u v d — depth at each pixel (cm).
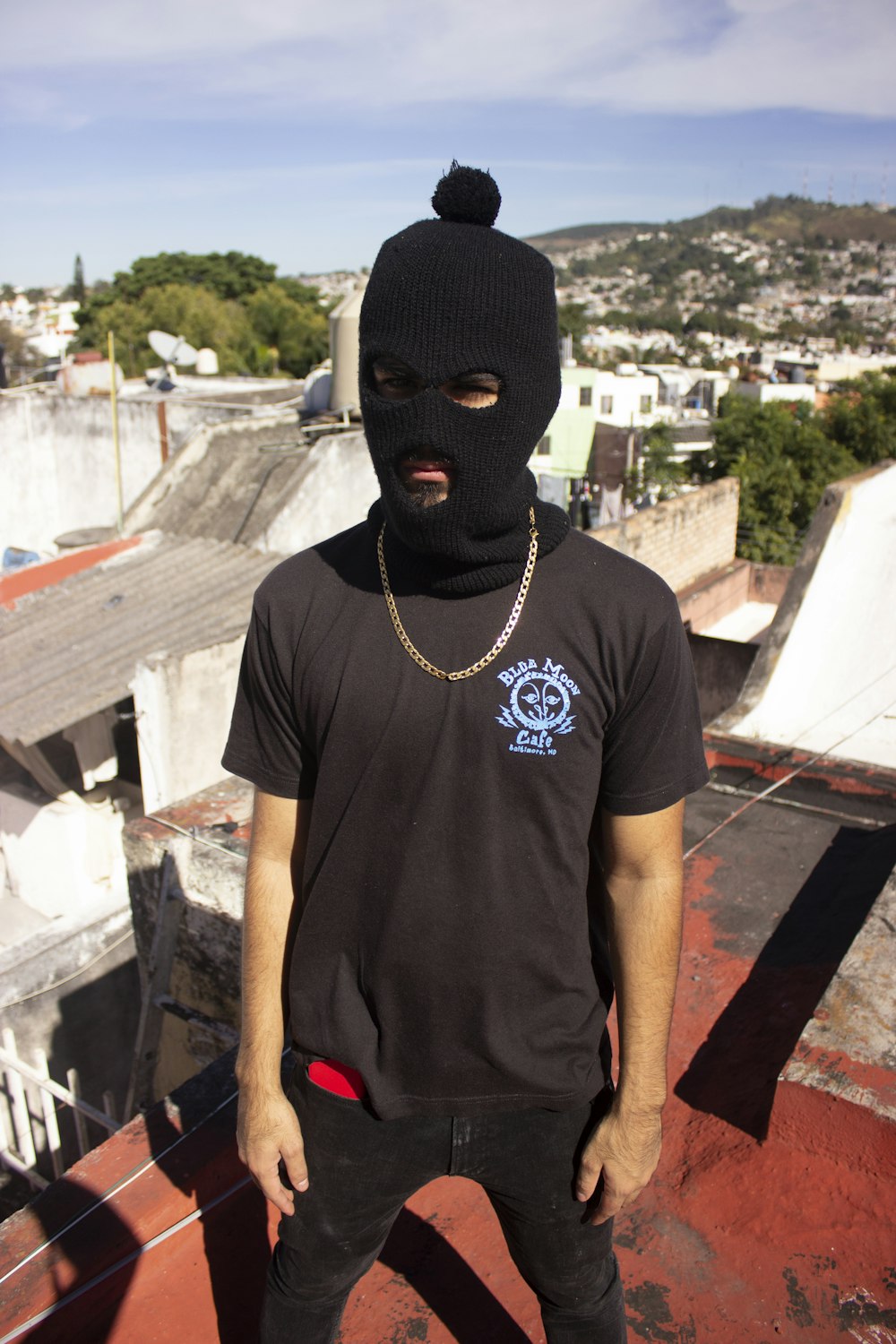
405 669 137
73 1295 212
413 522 133
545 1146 149
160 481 1244
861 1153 223
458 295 131
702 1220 224
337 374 1332
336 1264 159
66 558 1101
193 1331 207
